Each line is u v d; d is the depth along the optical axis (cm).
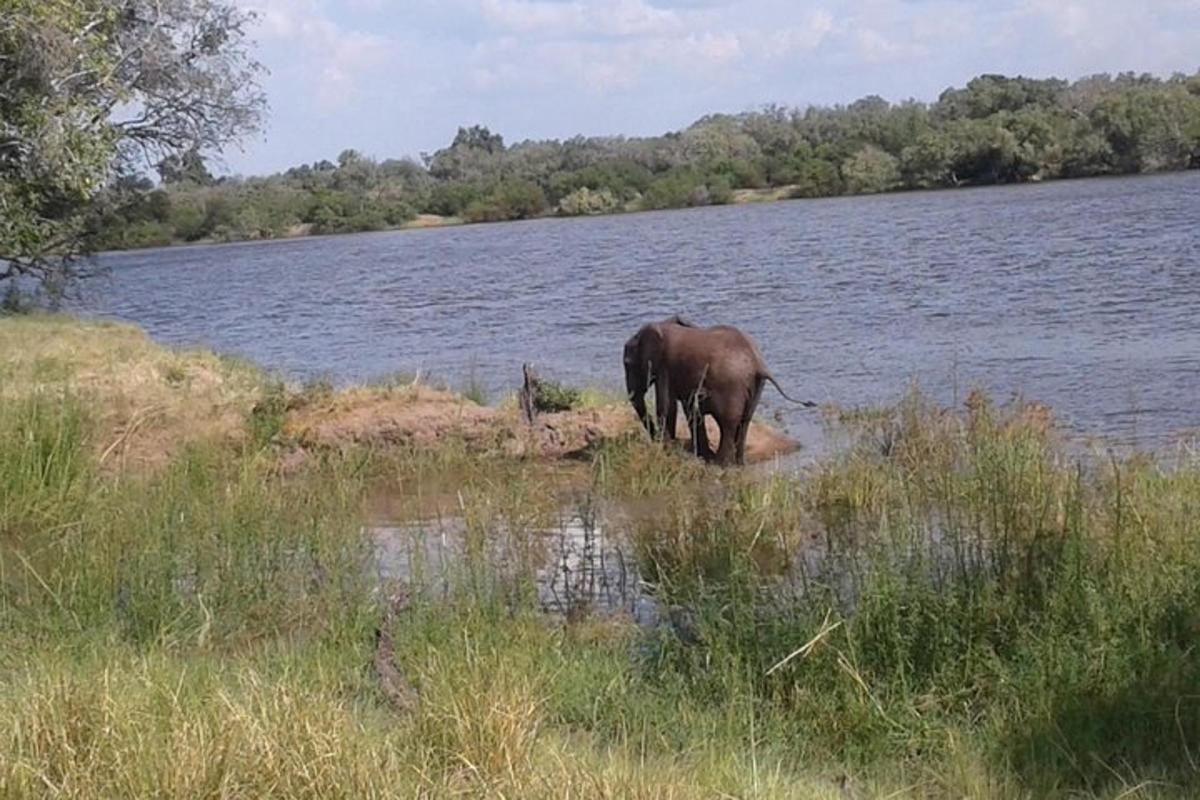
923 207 7512
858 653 809
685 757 700
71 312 3831
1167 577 834
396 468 1441
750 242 6100
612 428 1567
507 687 706
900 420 1479
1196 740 704
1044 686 758
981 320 2791
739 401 1504
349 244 9644
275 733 605
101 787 564
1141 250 4034
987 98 10694
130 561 974
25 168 2888
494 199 11519
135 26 3306
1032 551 866
